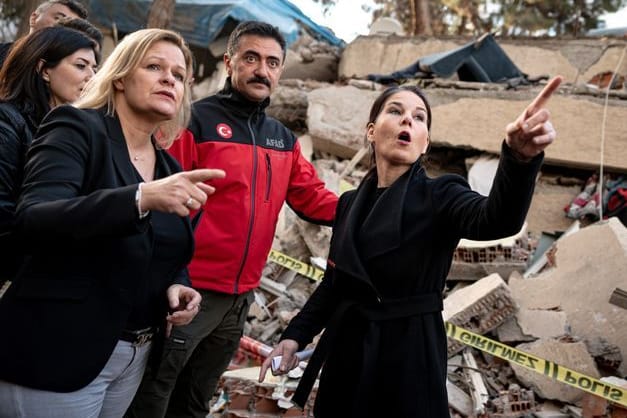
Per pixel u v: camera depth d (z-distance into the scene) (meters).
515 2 17.31
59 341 1.71
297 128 7.50
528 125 1.58
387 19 10.15
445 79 7.29
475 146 6.57
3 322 1.73
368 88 7.04
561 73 8.38
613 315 4.00
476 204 1.86
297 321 2.37
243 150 2.85
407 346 1.95
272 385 3.49
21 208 1.63
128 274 1.80
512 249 4.86
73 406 1.77
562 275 4.30
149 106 1.89
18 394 1.72
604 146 6.03
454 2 16.91
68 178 1.71
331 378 2.07
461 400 3.83
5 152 2.04
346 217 2.24
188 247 2.02
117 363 1.90
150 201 1.53
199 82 10.78
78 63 2.48
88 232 1.55
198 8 10.52
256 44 2.89
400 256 1.99
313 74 10.00
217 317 2.82
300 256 5.25
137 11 10.71
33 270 1.76
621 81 7.86
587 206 5.82
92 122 1.84
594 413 3.57
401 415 1.90
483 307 4.12
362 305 2.04
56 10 3.56
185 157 2.80
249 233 2.82
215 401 3.69
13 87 2.31
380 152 2.17
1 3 10.16
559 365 3.86
